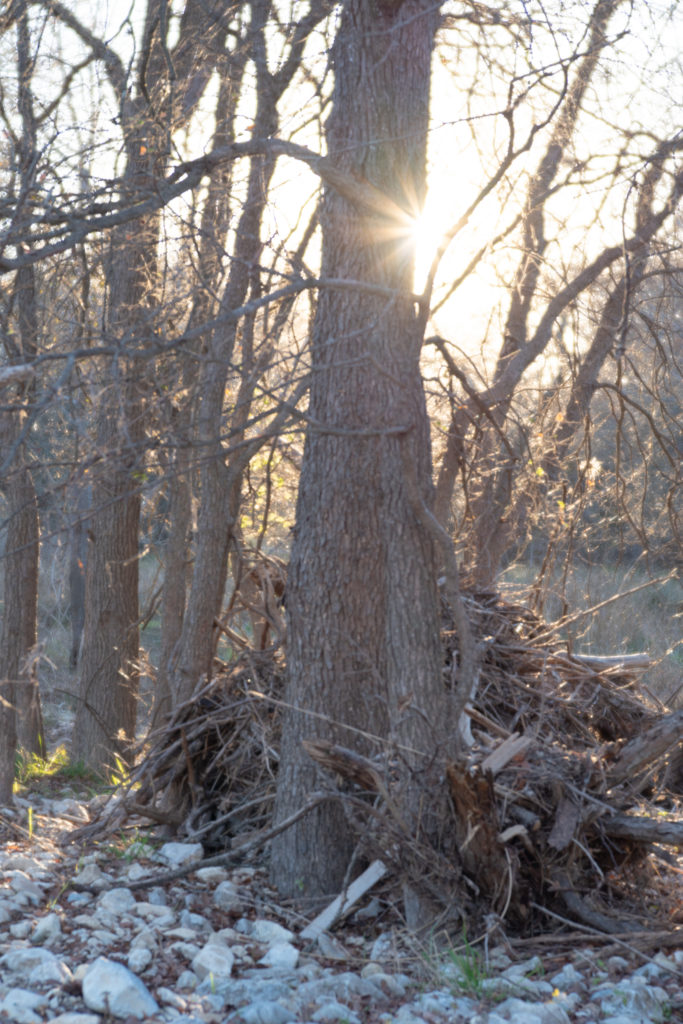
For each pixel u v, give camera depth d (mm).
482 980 3627
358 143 4242
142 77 4703
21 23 5867
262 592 6121
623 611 9000
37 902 4309
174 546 6500
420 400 4207
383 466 4160
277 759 5035
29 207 3934
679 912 4387
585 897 4215
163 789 5672
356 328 4414
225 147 4145
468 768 3822
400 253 4312
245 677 5508
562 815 4109
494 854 3877
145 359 3336
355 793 4449
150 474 5957
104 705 7719
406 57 4402
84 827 5508
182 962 3750
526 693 5371
